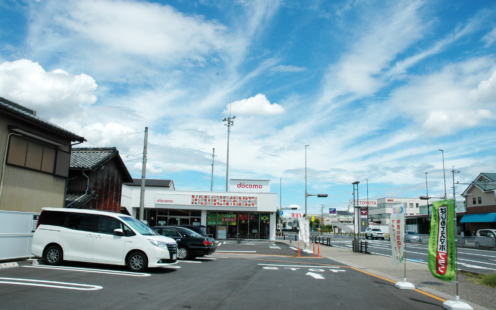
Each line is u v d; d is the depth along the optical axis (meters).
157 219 38.12
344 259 20.61
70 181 22.16
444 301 9.10
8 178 14.60
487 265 19.47
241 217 38.38
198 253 17.08
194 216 38.31
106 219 12.23
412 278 13.11
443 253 8.84
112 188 25.66
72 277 9.80
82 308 6.56
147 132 23.84
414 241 45.88
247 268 14.83
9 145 14.61
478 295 9.98
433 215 9.25
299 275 13.16
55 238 12.13
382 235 55.16
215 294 8.69
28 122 15.46
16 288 7.95
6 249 12.07
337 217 131.88
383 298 9.15
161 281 10.12
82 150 25.17
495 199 49.94
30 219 13.07
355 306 8.04
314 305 7.96
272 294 9.08
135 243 11.70
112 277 10.20
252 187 40.88
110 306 6.83
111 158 25.22
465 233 55.84
